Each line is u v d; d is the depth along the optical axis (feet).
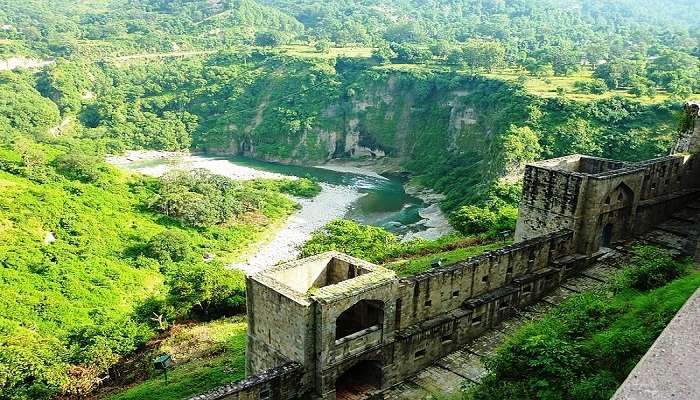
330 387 99.81
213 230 316.60
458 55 602.85
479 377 112.78
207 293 185.16
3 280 207.62
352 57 635.66
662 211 173.58
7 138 443.73
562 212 153.79
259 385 92.43
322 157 561.84
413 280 112.37
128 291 226.58
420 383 112.06
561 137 380.99
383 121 568.41
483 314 127.03
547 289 142.41
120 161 514.68
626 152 360.69
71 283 217.77
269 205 376.07
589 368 76.02
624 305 96.84
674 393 37.09
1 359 144.56
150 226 292.61
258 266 287.48
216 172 488.44
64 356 149.38
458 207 361.51
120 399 127.54
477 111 491.31
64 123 577.02
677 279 104.63
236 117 598.34
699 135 180.45
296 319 96.27
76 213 271.69
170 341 164.45
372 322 110.42
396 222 364.17
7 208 250.78
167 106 627.87
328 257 116.57
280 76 632.79
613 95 422.41
